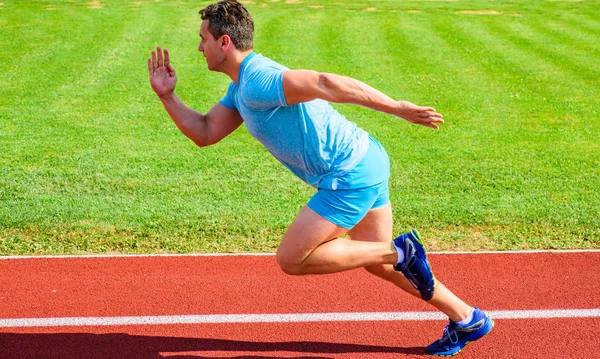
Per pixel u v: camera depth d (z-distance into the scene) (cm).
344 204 357
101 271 498
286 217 600
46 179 685
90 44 1367
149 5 1853
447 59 1295
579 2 2048
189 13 1744
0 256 520
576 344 409
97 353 399
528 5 1988
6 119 898
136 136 837
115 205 622
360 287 477
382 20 1691
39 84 1077
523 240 556
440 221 593
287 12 1791
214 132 394
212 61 354
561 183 688
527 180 697
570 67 1241
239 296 464
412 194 657
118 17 1661
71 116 917
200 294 466
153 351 402
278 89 325
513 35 1533
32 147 786
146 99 1005
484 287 479
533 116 946
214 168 726
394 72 1199
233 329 426
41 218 588
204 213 605
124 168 721
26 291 468
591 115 953
